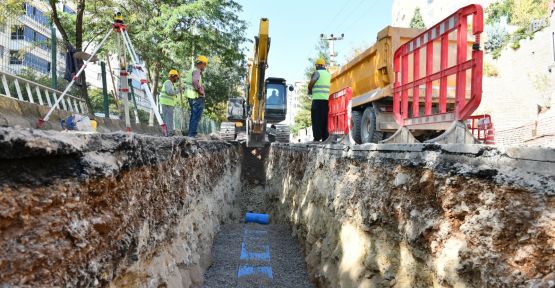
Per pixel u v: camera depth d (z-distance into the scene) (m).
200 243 6.41
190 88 9.65
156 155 3.69
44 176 1.92
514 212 2.13
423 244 3.10
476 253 2.40
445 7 39.62
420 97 7.25
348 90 6.71
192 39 16.91
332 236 5.59
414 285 3.22
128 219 2.87
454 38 7.67
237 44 18.69
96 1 15.26
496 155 2.41
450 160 2.91
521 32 25.67
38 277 1.76
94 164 2.30
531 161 2.14
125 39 6.57
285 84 17.00
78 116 7.08
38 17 18.75
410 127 5.11
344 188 5.29
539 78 22.33
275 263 7.11
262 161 15.51
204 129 25.72
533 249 1.98
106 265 2.48
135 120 14.51
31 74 10.09
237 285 6.05
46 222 1.85
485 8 32.69
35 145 1.74
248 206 14.30
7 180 1.71
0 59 9.83
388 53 7.61
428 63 4.63
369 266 4.00
